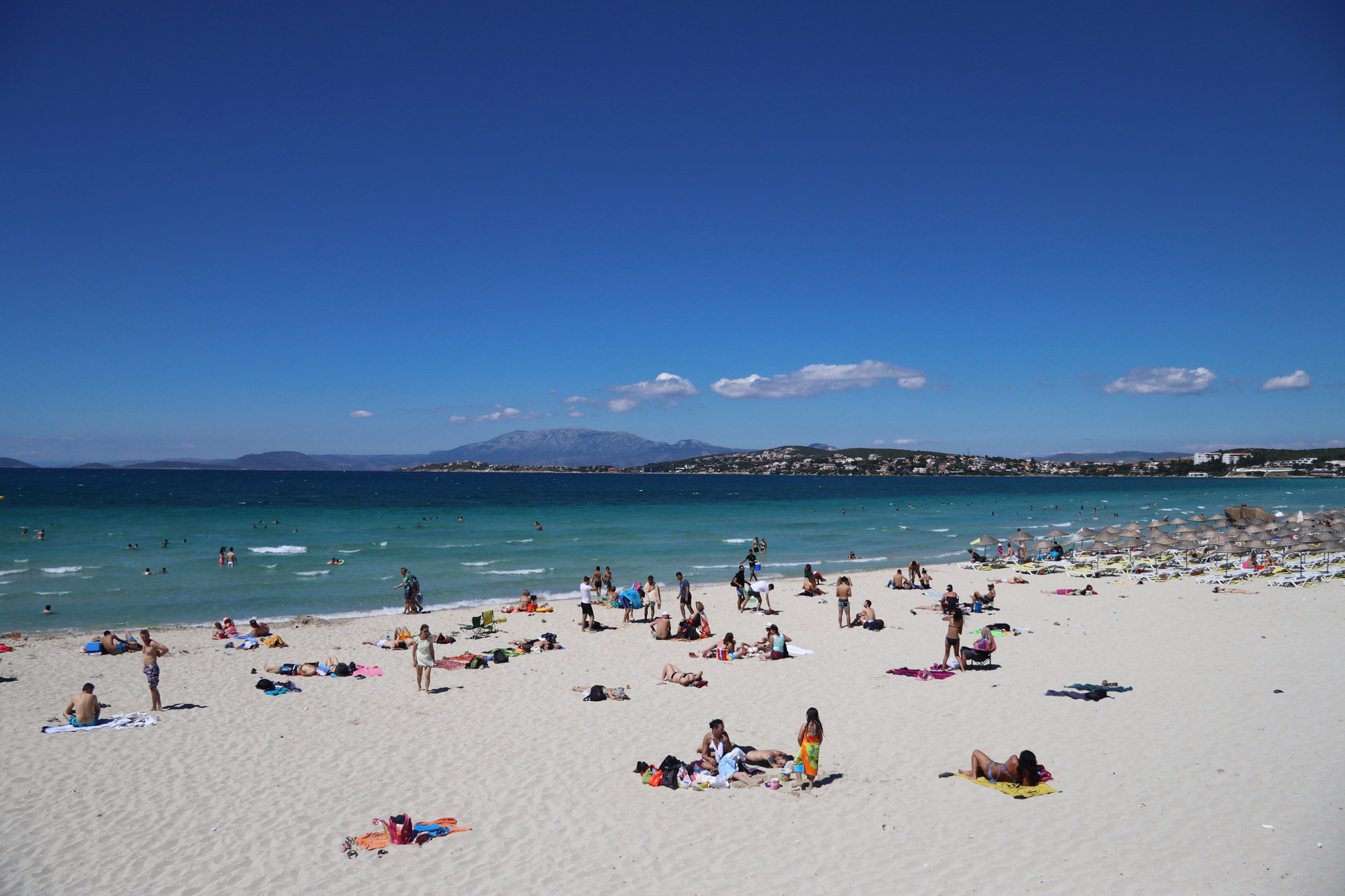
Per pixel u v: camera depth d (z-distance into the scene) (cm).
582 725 1483
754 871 905
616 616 2769
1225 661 1870
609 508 9375
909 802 1087
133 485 16012
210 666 1981
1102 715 1456
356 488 16550
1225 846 934
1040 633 2283
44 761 1303
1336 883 841
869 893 850
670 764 1191
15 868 941
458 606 3053
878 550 5156
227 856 970
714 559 4544
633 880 893
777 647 2031
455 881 899
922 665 1950
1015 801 1078
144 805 1124
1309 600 2739
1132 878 863
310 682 1820
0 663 1994
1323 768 1167
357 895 871
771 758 1230
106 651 2106
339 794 1161
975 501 11856
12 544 4741
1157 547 3897
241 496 11631
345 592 3256
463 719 1529
